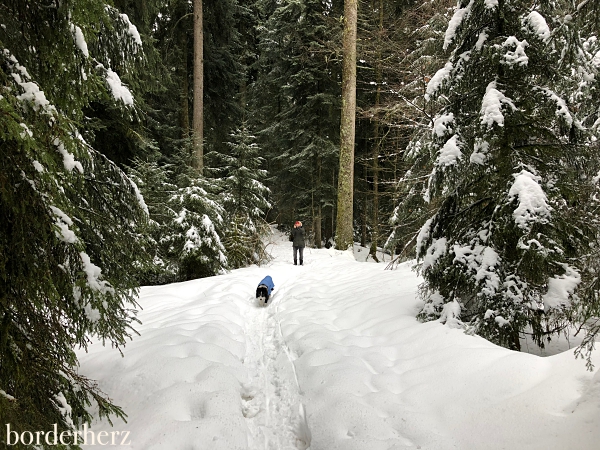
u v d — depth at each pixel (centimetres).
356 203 1811
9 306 177
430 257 391
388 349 346
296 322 473
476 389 250
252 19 1861
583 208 330
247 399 314
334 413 251
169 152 1407
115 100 308
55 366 197
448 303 372
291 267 992
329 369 313
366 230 1850
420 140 522
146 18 797
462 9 393
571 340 400
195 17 1143
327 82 1506
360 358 333
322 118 1505
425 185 465
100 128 795
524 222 314
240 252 1023
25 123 160
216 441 236
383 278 647
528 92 356
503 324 320
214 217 910
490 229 354
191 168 964
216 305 546
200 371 321
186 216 843
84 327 227
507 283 331
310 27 1420
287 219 2128
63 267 197
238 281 723
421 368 296
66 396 214
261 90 1889
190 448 230
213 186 960
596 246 291
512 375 249
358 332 411
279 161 1906
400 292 524
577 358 238
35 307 199
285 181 1714
